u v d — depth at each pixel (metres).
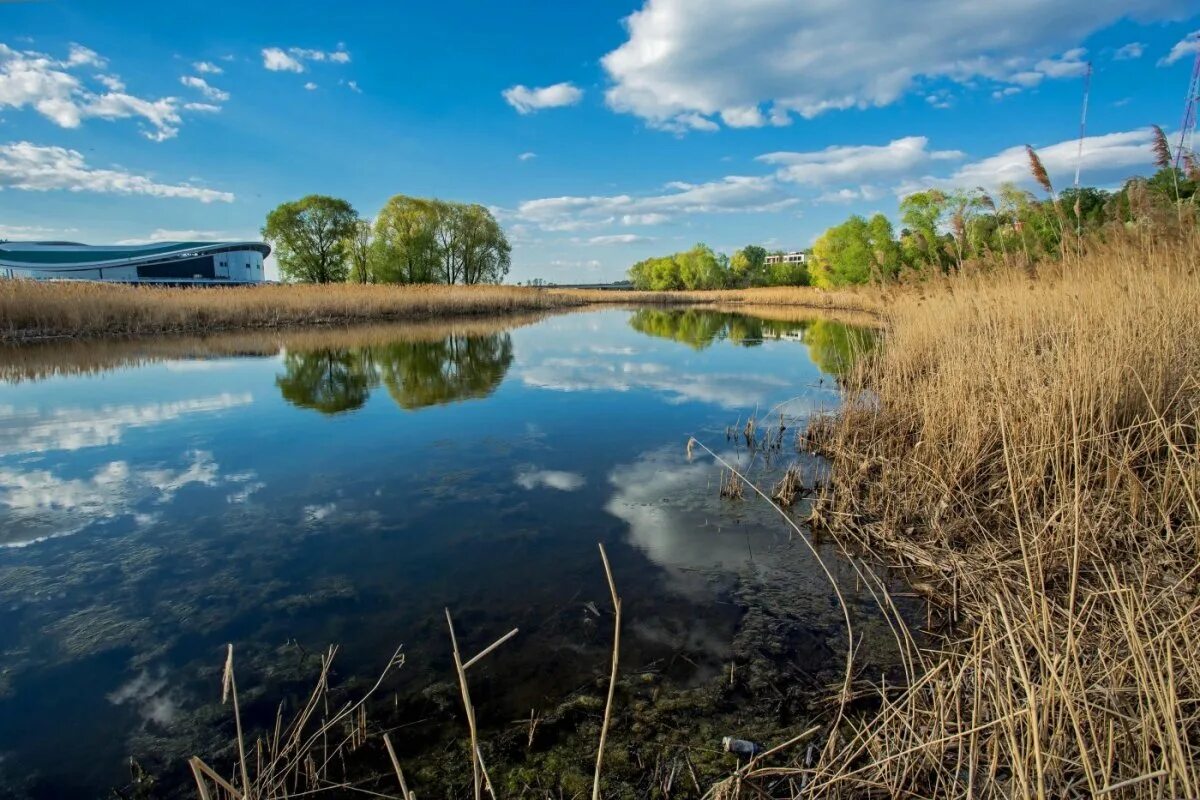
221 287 25.48
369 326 21.64
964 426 4.68
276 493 5.12
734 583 3.62
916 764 2.04
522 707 2.61
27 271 52.06
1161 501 3.26
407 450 6.34
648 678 2.78
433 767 2.30
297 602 3.44
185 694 2.70
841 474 5.03
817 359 13.19
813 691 2.68
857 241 34.53
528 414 8.00
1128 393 4.06
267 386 9.96
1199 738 1.88
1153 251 7.00
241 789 2.15
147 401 8.76
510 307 33.19
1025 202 8.71
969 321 8.01
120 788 2.21
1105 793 1.56
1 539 4.24
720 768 2.26
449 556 3.98
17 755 2.37
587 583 3.63
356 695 2.69
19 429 7.16
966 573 3.30
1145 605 2.29
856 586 3.56
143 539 4.24
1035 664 2.30
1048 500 3.74
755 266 78.88
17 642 3.07
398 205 42.91
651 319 27.62
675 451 6.30
